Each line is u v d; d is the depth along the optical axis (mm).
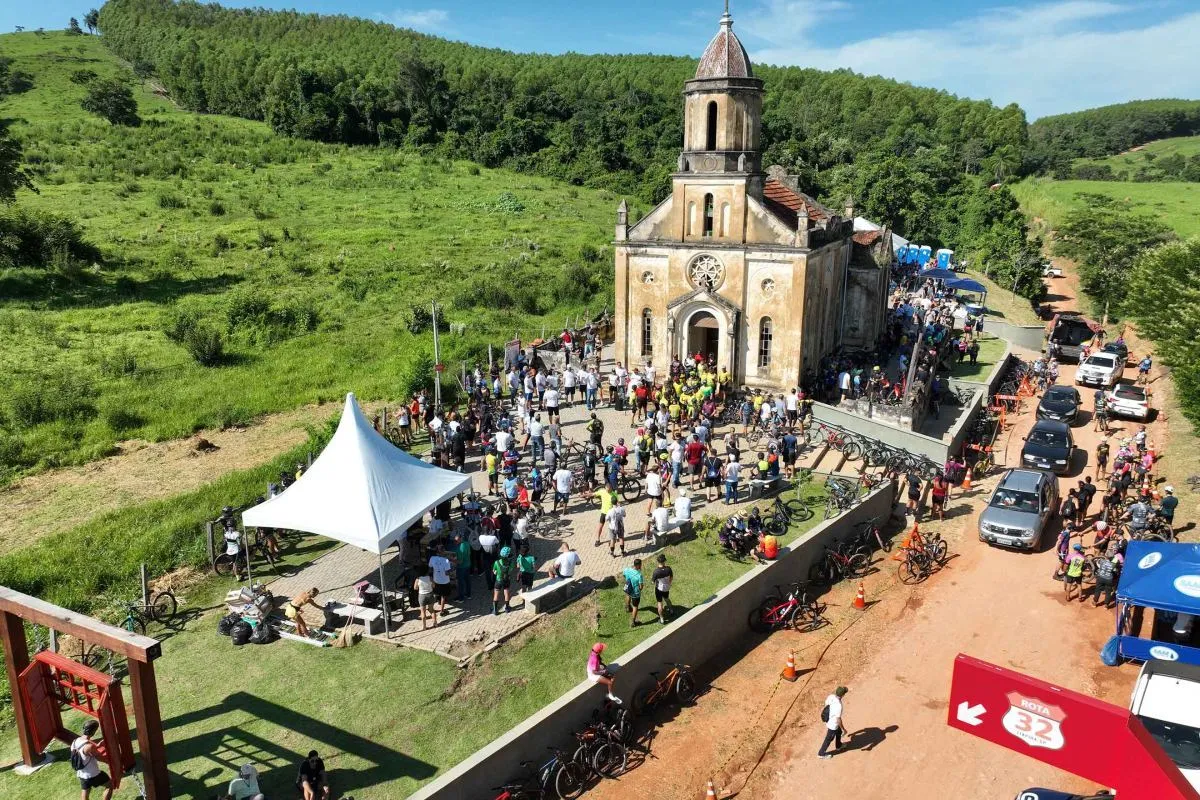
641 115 133250
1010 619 23047
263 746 16234
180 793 15000
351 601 20391
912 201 89875
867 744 18375
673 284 36938
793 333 35188
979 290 53906
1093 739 11180
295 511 20688
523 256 68625
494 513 23938
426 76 133750
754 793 17000
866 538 26547
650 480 25109
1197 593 18531
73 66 154000
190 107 139250
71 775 15484
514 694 18047
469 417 31969
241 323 48156
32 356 41125
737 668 21172
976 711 12102
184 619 20609
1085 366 44250
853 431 33125
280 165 102812
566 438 32312
